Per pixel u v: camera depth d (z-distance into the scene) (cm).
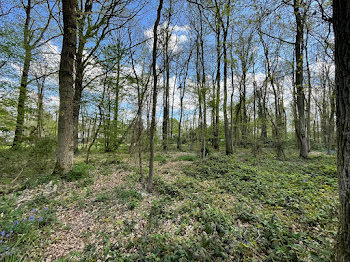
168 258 205
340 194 151
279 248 207
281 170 653
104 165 796
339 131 150
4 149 706
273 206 354
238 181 515
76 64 714
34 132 665
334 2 147
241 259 208
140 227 297
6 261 199
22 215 315
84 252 238
